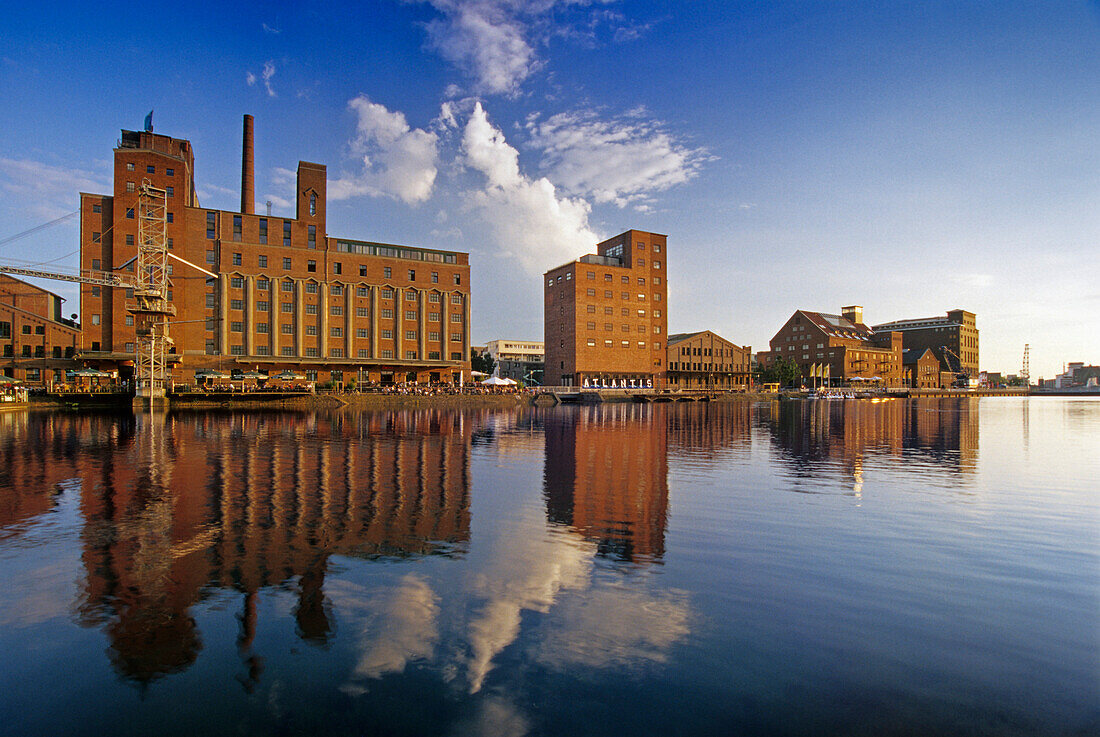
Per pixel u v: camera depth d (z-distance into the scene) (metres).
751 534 10.99
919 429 39.22
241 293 77.06
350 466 19.38
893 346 165.00
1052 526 11.70
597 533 11.00
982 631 6.79
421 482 16.45
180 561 9.16
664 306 118.25
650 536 10.82
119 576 8.46
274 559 9.28
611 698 5.39
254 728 4.95
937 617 7.18
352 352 83.81
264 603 7.52
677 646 6.41
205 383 64.50
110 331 70.75
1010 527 11.60
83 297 69.75
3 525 11.30
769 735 4.82
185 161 76.50
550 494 14.80
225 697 5.43
